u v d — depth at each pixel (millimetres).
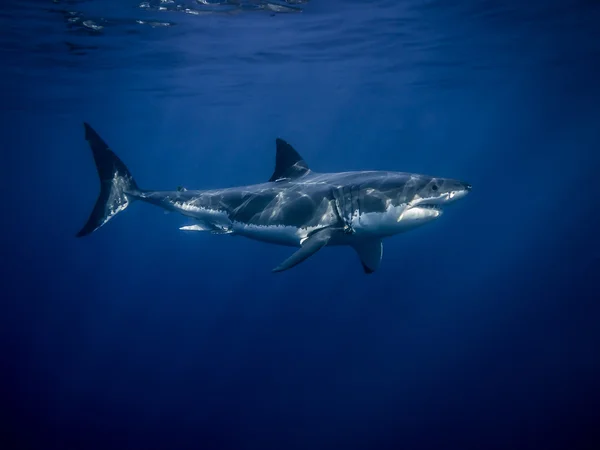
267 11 13383
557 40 17859
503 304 24141
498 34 16781
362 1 12859
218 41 16344
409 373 16969
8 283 40594
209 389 17141
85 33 14766
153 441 14312
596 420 13109
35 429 15133
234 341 21359
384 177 6004
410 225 5777
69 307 31391
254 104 32031
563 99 33531
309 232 6289
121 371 19297
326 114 39156
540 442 12477
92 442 14359
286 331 21734
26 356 21438
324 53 18656
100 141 8492
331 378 17125
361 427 14086
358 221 5914
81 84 22438
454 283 28781
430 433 13406
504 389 15320
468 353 18234
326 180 6676
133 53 17438
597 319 20531
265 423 14766
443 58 20375
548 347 18141
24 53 16891
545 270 29812
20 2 11906
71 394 17531
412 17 14484
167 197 8250
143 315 27219
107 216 8492
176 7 12703
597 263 29562
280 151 7492
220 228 7625
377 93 29578
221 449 13773
